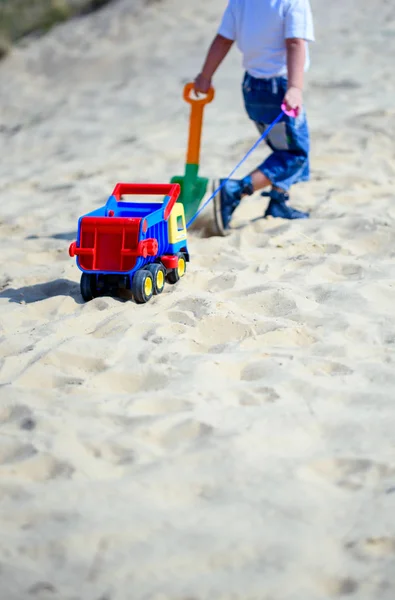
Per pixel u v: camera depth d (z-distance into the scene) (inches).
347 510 91.8
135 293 127.4
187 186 155.3
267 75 150.5
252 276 136.4
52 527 90.7
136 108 290.8
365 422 101.6
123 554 88.0
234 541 88.8
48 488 94.9
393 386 107.1
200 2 420.8
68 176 209.5
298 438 100.2
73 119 291.3
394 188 179.6
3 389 108.6
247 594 84.7
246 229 157.2
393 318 121.5
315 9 373.7
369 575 86.0
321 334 118.2
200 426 101.7
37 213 181.0
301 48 146.0
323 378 108.9
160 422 102.2
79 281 139.6
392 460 96.7
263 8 147.4
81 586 85.7
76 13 454.0
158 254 132.3
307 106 251.3
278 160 154.3
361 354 114.0
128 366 112.1
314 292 129.4
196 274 136.4
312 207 168.1
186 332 119.5
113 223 127.6
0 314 128.0
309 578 85.9
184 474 96.0
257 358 113.1
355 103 247.3
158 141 235.1
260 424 101.7
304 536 89.3
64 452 98.8
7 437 101.2
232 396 106.7
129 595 84.9
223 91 288.8
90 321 123.8
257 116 154.3
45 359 113.7
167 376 110.0
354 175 185.6
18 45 417.7
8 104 338.3
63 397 107.6
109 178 203.9
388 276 134.1
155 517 91.4
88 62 367.9
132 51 369.7
